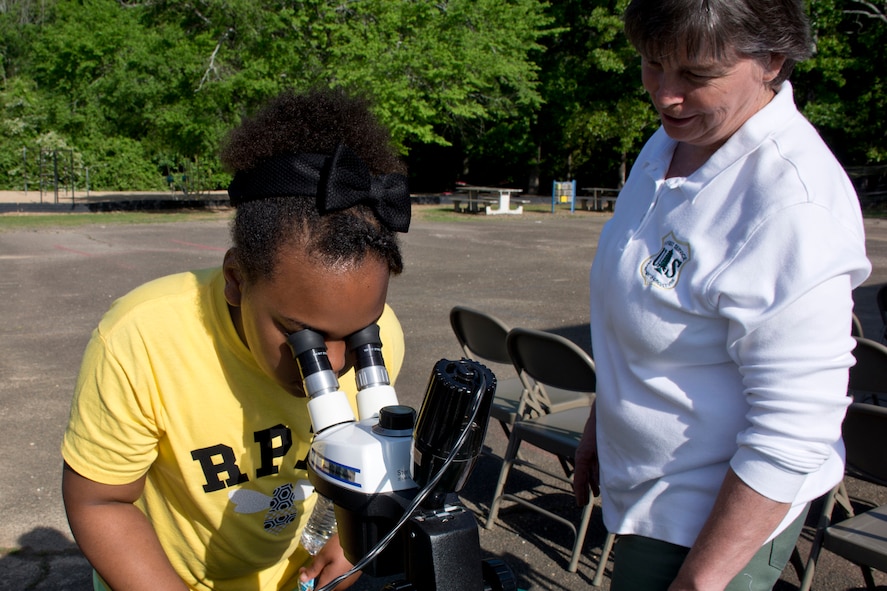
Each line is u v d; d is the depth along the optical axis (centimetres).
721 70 136
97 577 139
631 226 162
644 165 169
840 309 134
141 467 118
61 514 346
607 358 168
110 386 112
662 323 150
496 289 949
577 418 358
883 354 343
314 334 104
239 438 123
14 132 2945
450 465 96
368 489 99
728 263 140
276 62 1992
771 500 135
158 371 114
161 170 3278
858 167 2717
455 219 2058
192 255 1220
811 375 133
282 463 128
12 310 774
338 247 97
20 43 4378
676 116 144
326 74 1973
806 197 136
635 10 140
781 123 143
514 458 354
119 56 2122
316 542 127
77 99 2734
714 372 148
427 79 2209
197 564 134
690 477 152
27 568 304
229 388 119
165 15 2094
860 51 2680
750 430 139
